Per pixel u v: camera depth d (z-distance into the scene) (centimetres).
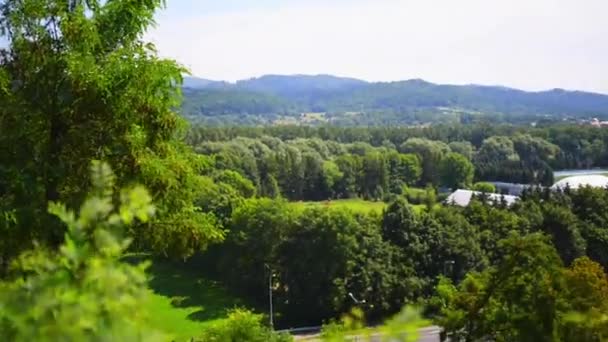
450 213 5372
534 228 5431
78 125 736
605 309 853
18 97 721
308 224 4875
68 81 705
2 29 722
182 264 5897
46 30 723
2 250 652
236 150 10575
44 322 208
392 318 208
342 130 17088
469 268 5031
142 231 762
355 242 4744
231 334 1212
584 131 15975
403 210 5125
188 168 812
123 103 730
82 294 211
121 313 212
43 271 224
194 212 836
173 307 4631
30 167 716
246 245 5066
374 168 10725
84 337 205
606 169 15400
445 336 966
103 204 235
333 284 4669
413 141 13288
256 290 5097
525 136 15075
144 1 754
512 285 912
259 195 9562
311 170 10519
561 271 905
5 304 210
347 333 236
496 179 13150
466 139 17050
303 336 4312
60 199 725
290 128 16212
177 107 818
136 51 745
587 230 5584
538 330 846
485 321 920
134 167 742
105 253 225
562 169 15100
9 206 659
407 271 4831
